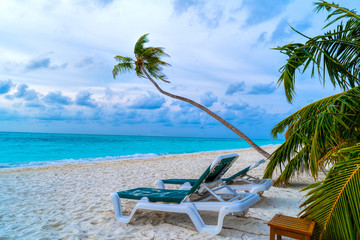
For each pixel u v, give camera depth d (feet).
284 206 13.38
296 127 14.80
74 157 70.54
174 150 100.22
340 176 7.21
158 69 39.40
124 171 28.55
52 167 32.71
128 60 38.45
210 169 9.64
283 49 14.06
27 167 32.81
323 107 12.34
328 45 14.29
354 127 11.96
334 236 7.02
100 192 17.38
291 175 18.08
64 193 16.98
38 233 9.75
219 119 28.27
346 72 14.58
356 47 13.89
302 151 15.90
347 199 6.93
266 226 10.36
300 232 6.84
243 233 9.61
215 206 9.56
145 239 9.14
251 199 9.95
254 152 66.95
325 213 7.23
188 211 9.73
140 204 10.55
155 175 25.63
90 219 11.50
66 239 9.18
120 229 10.17
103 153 83.05
